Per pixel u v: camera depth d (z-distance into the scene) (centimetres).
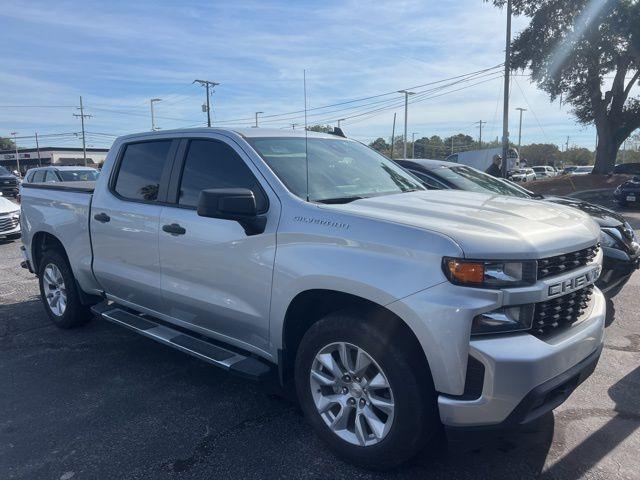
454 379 260
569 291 287
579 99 2981
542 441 332
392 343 278
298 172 363
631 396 390
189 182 399
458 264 259
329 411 317
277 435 345
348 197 350
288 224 323
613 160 3000
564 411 369
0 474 308
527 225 291
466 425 263
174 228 391
